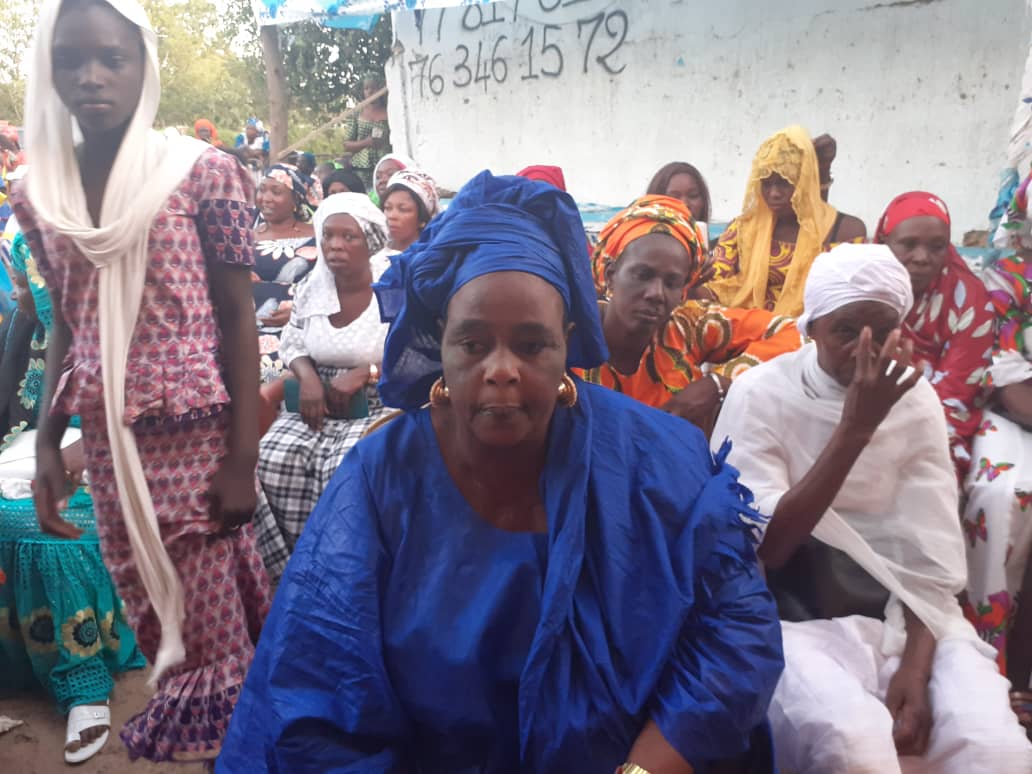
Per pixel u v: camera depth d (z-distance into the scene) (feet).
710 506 4.20
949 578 6.42
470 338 3.82
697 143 16.22
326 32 39.65
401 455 4.31
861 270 6.25
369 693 3.93
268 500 9.73
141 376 6.28
